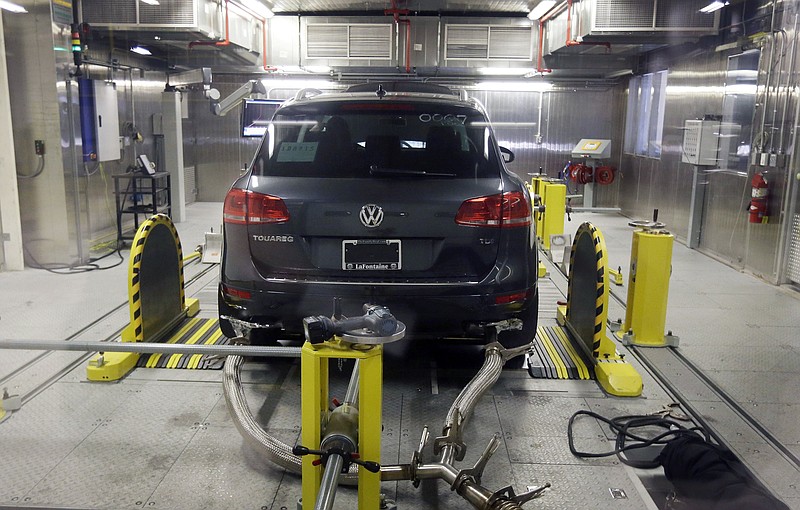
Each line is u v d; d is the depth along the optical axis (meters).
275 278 2.92
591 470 2.51
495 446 2.25
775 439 2.79
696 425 2.92
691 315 4.67
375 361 1.91
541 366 3.47
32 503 2.24
